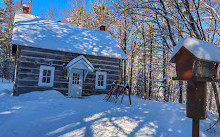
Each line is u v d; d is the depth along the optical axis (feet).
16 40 28.89
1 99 23.38
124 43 56.90
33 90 30.53
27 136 11.93
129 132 13.50
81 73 35.91
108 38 45.27
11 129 12.73
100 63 38.19
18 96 27.50
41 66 31.71
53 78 32.73
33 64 31.07
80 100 27.40
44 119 15.28
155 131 14.08
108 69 38.93
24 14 42.09
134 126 15.05
